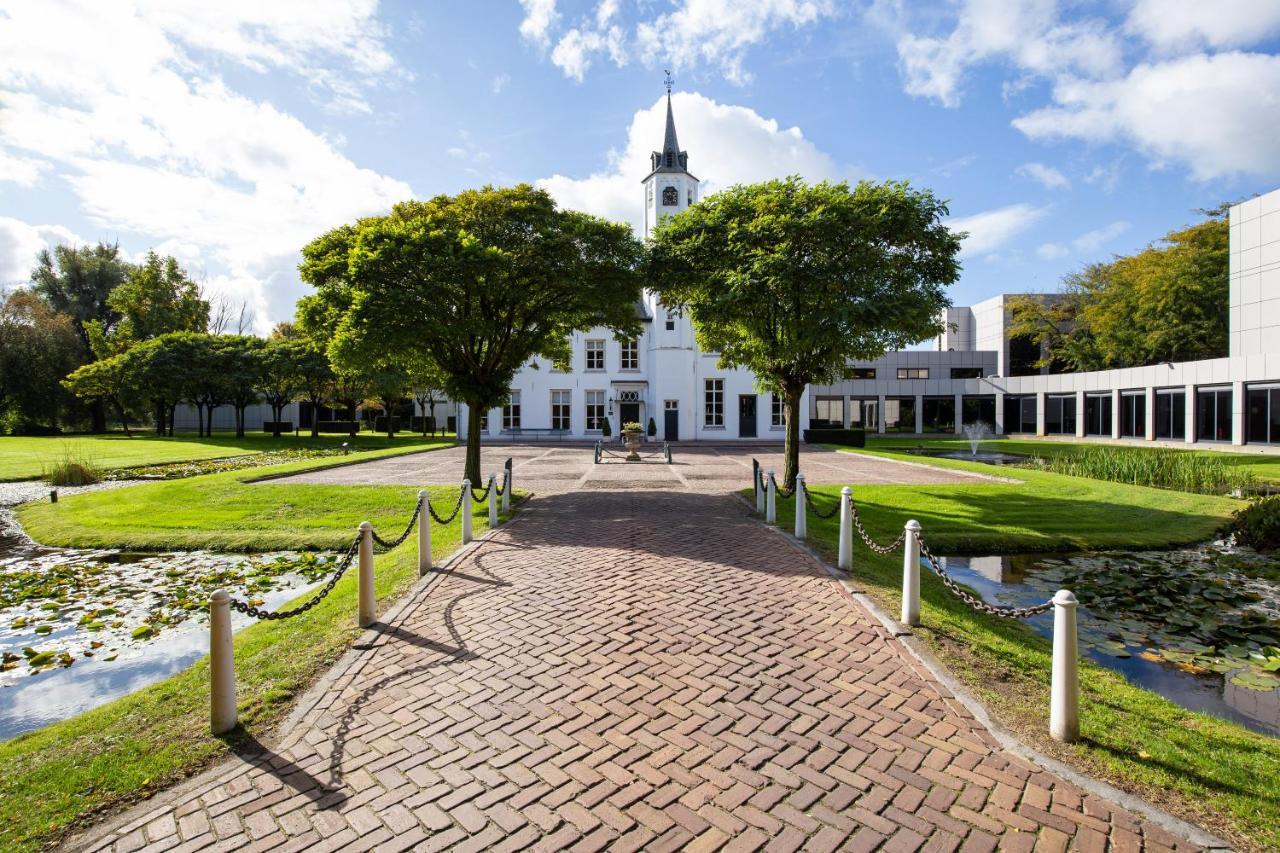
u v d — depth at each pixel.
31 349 39.06
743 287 11.02
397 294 10.67
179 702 4.20
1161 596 7.19
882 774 3.29
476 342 13.64
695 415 35.97
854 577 6.94
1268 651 5.52
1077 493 13.64
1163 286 35.25
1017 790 3.14
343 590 6.84
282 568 8.47
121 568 8.65
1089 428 39.28
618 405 36.47
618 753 3.49
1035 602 6.99
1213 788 3.18
